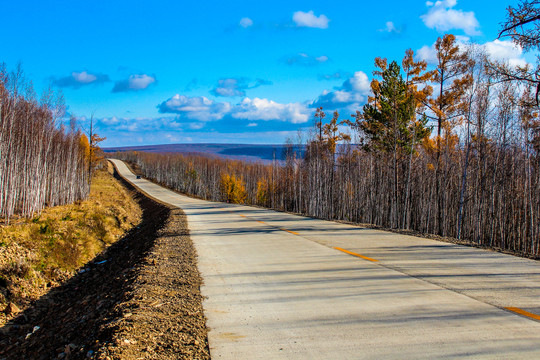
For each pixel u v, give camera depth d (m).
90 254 14.82
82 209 24.73
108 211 26.62
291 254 9.48
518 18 8.70
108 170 122.94
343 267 7.73
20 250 11.77
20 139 21.61
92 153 45.53
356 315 4.79
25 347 6.15
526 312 4.68
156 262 8.74
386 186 32.25
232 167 96.38
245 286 6.47
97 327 4.92
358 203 36.66
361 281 6.52
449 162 25.97
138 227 24.83
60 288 10.70
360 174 35.84
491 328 4.17
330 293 5.86
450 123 23.47
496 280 6.35
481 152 21.56
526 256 8.62
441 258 8.43
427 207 29.50
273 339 4.07
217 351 3.76
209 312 5.05
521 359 3.38
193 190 93.44
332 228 15.15
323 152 41.78
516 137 20.83
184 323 4.59
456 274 6.84
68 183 32.00
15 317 8.28
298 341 4.00
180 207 34.56
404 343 3.84
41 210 22.80
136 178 112.00
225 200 76.12
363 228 15.02
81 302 8.13
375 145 30.27
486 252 9.20
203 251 10.34
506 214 25.16
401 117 25.39
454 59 22.33
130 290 6.35
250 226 16.78
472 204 26.48
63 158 31.30
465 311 4.79
